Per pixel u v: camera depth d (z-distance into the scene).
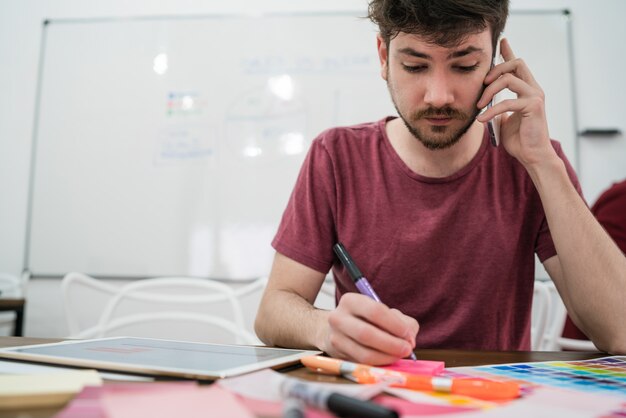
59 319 2.02
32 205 2.07
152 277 2.01
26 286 2.02
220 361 0.48
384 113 2.04
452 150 0.87
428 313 0.86
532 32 2.03
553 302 1.60
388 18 0.70
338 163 0.93
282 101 2.06
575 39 2.03
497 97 0.81
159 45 2.11
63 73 2.12
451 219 0.87
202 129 2.07
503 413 0.34
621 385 0.44
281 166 2.04
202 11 2.12
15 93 2.13
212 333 1.96
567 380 0.46
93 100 2.10
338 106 2.04
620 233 1.24
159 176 2.06
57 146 2.09
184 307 1.98
